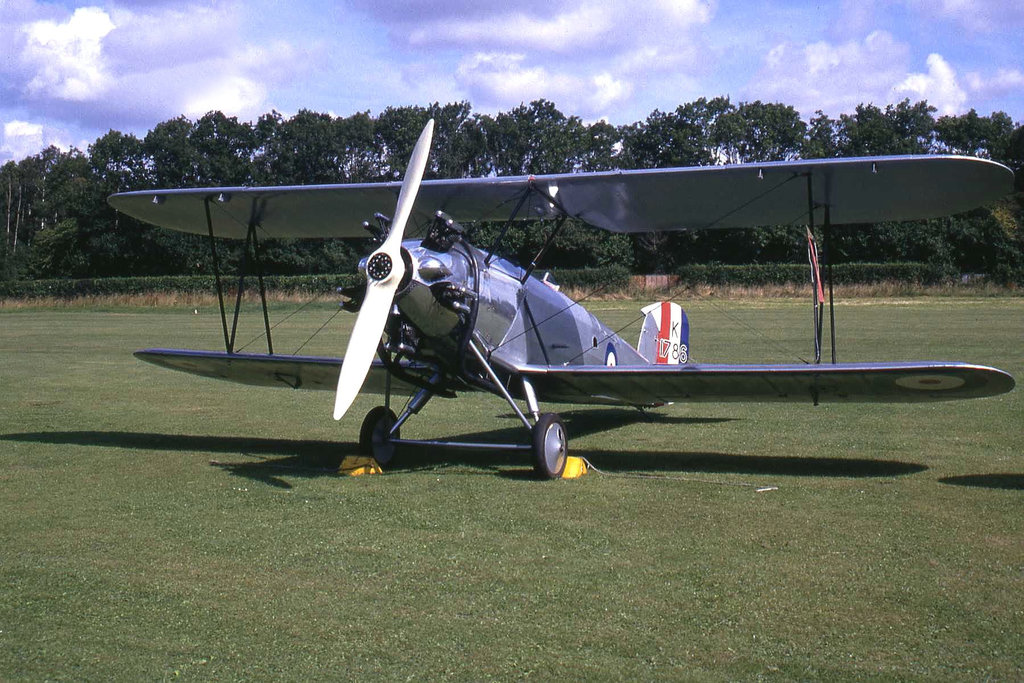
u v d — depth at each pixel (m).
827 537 5.38
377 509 6.15
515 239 43.78
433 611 4.24
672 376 7.35
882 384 6.97
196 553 5.15
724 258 53.81
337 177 65.62
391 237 6.79
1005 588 4.47
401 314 6.98
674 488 6.77
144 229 61.41
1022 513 5.92
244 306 39.72
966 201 7.47
